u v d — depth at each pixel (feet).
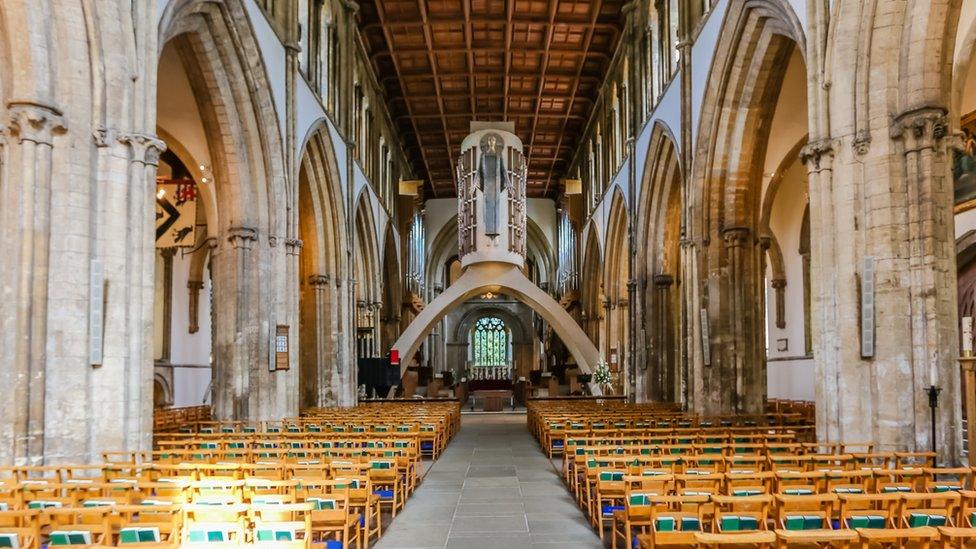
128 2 38.19
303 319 83.82
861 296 37.93
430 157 160.25
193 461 33.99
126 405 37.09
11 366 34.06
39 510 18.92
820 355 39.73
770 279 101.55
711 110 63.05
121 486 24.41
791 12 46.44
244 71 57.82
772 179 78.74
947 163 37.42
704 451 36.65
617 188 105.70
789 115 68.33
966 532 15.93
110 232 37.22
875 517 19.92
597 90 124.26
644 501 24.13
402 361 113.19
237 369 59.77
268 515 19.81
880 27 37.99
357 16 100.58
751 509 20.97
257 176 61.77
